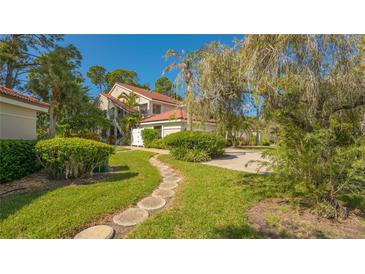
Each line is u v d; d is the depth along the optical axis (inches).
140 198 175.0
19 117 322.0
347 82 135.6
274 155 145.0
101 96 1000.2
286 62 137.5
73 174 234.5
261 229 121.0
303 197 155.2
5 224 121.1
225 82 194.7
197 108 220.7
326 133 128.2
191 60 231.6
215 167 315.0
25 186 204.7
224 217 133.7
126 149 626.8
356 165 116.9
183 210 145.3
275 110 148.9
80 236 115.0
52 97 641.0
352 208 146.2
